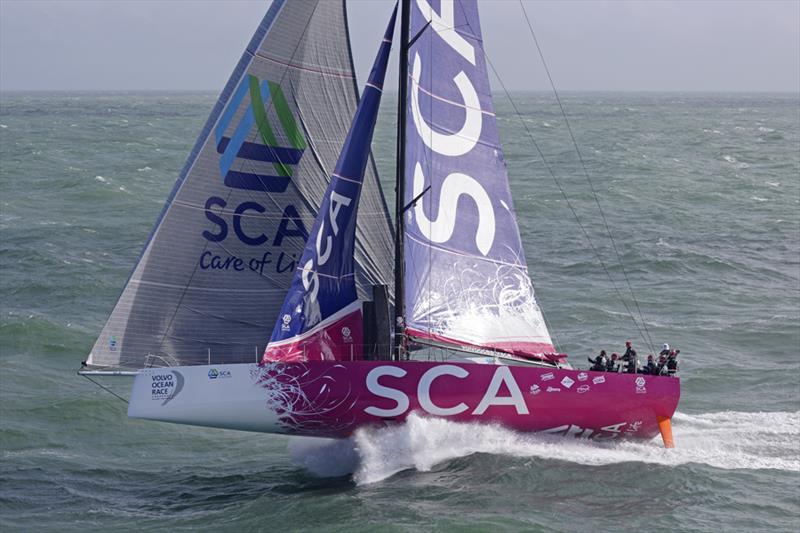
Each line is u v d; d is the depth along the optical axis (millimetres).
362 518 61406
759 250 161000
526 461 68875
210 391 65812
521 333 72750
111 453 76562
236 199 68625
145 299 67000
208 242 68125
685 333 111562
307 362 66312
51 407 84562
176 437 79812
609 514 62594
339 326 68250
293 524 61188
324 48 70062
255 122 68688
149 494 68000
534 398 69438
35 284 130625
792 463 71562
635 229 179250
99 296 126938
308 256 66438
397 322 69188
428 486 66000
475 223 71188
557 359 73438
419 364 67312
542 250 159000
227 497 66875
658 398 71438
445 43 69438
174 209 67062
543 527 59969
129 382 92938
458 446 70125
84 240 162625
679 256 151875
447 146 69938
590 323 116250
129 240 163750
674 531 60250
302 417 66625
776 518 62625
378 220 72125
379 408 67312
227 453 76250
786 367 98062
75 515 64500
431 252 69750
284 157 69688
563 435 71812
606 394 70500
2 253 150000
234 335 69188
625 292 131875
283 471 71562
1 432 79125
